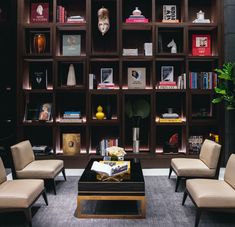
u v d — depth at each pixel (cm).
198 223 295
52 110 531
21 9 521
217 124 526
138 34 557
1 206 287
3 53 541
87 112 523
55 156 523
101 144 525
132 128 549
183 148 536
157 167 523
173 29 541
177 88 525
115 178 330
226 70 473
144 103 546
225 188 305
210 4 559
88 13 517
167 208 343
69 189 414
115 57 527
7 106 541
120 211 335
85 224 301
